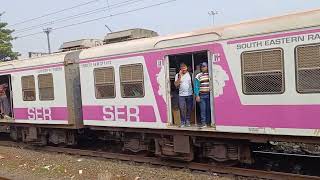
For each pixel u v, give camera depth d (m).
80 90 14.67
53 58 14.72
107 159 12.99
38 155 14.41
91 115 13.30
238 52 9.41
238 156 10.10
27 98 16.00
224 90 9.74
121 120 12.34
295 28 8.46
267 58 8.94
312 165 10.16
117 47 12.34
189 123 10.80
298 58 8.47
